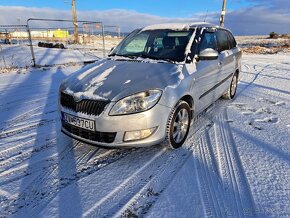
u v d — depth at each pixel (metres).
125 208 2.23
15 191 2.47
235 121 4.20
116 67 3.38
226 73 4.82
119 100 2.69
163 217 2.12
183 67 3.36
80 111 2.83
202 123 4.11
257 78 8.25
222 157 3.04
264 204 2.23
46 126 4.07
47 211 2.21
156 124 2.82
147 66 3.33
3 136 3.70
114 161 2.99
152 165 2.89
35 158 3.07
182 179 2.61
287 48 21.64
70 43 28.00
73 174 2.74
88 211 2.20
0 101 5.53
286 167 2.79
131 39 4.34
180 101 3.16
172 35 3.96
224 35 4.99
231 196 2.35
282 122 4.14
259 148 3.23
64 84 3.22
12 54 16.27
